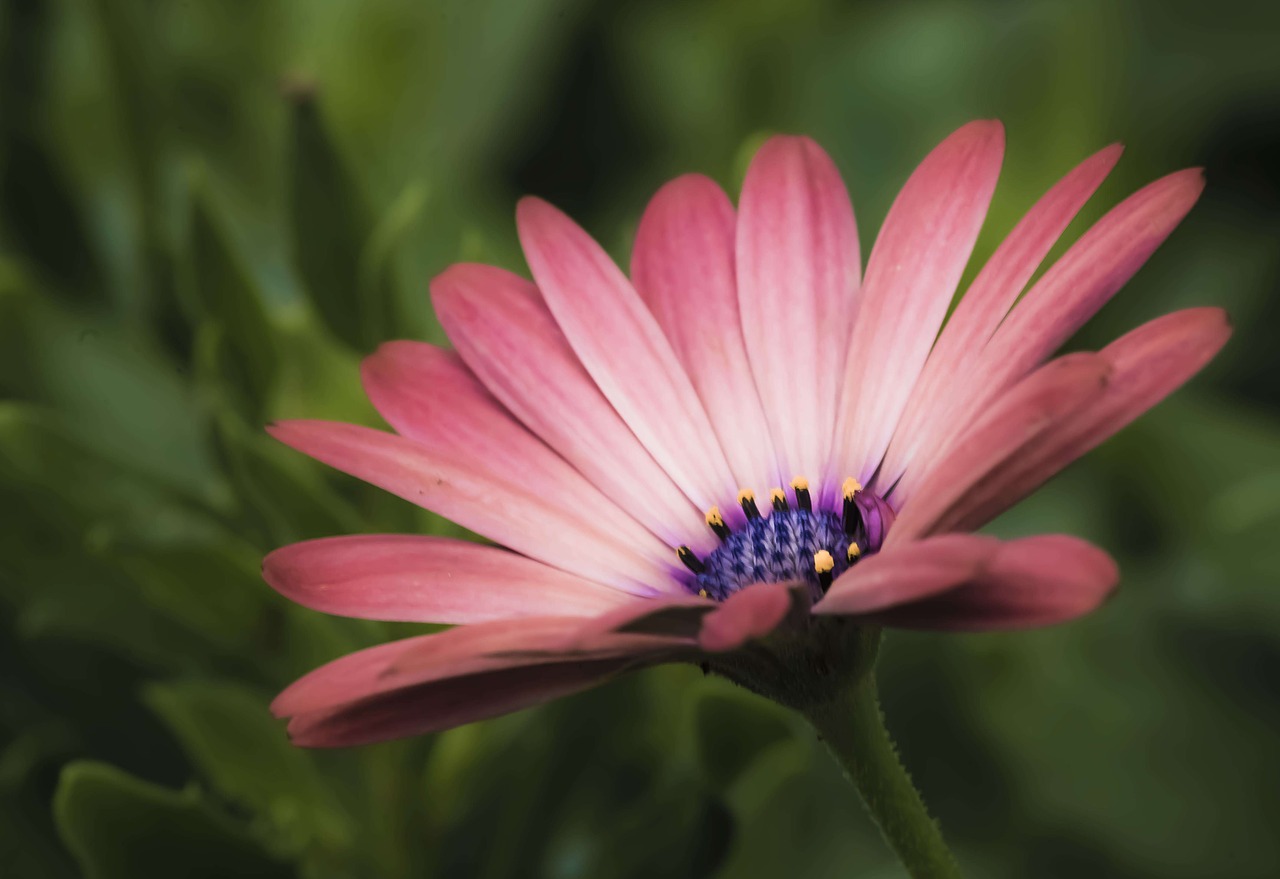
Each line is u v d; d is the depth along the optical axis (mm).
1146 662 354
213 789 312
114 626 303
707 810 301
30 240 337
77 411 326
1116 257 263
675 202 292
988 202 279
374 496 300
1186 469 362
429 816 306
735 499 286
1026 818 346
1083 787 349
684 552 284
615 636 252
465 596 270
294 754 302
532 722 314
